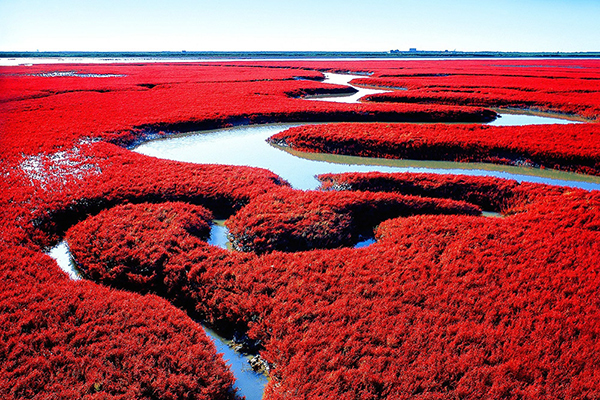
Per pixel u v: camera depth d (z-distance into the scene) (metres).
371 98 53.44
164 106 43.62
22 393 7.95
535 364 8.64
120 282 13.01
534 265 12.69
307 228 15.69
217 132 36.38
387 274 12.52
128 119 36.19
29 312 10.33
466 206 18.66
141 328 10.02
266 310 10.92
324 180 22.75
